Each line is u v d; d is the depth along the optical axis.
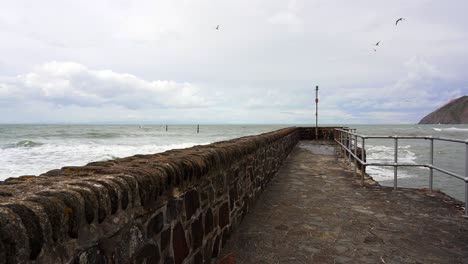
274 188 5.68
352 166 8.27
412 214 4.14
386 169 14.20
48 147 22.19
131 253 1.53
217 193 2.91
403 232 3.50
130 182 1.54
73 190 1.22
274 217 4.01
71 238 1.13
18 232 0.91
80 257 1.18
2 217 0.88
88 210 1.21
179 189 2.09
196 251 2.38
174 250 2.01
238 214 3.67
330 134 19.33
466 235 3.40
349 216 4.05
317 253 2.96
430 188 5.39
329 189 5.59
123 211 1.46
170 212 1.96
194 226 2.35
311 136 19.55
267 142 5.77
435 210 4.32
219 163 2.92
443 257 2.88
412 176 12.55
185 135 44.50
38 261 0.98
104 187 1.36
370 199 4.89
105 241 1.33
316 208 4.41
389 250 3.03
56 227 1.06
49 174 1.65
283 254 2.94
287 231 3.51
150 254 1.71
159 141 30.77
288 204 4.62
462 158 18.64
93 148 21.61
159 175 1.81
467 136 47.03
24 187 1.26
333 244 3.17
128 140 31.81
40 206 1.03
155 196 1.75
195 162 2.35
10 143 25.23
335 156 10.59
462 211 4.26
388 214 4.14
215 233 2.84
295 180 6.41
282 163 8.65
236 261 2.80
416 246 3.12
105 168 1.79
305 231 3.52
